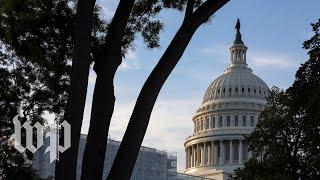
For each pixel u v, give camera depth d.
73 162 18.48
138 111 19.08
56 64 28.78
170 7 26.38
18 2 26.39
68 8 26.77
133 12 26.52
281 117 58.62
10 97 35.25
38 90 34.78
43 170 82.00
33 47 27.72
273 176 57.38
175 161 152.62
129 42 27.56
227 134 187.50
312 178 52.12
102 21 26.48
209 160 190.12
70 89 18.70
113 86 19.56
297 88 37.50
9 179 39.41
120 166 18.69
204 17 19.81
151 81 19.31
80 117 18.64
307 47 37.31
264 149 63.44
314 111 37.00
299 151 57.19
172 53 19.48
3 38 30.12
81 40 18.81
